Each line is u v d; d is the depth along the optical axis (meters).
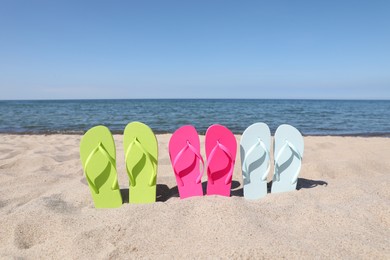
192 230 1.53
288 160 2.27
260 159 2.19
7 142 4.84
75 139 5.36
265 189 2.20
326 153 3.60
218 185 2.15
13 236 1.55
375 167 2.95
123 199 2.15
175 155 2.15
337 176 2.72
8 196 2.19
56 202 1.96
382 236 1.46
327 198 2.02
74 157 3.53
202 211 1.68
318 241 1.40
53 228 1.61
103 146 2.02
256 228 1.50
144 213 1.70
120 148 4.11
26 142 4.85
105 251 1.37
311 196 2.04
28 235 1.57
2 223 1.65
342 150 3.81
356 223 1.59
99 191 1.98
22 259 1.36
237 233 1.45
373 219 1.64
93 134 2.02
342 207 1.80
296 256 1.26
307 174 2.75
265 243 1.35
